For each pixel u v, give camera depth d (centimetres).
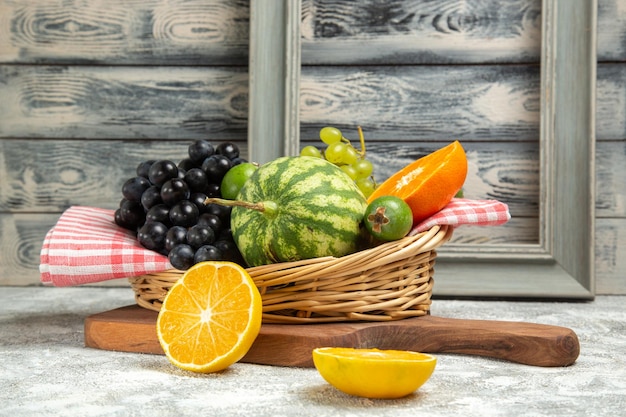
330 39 157
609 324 124
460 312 134
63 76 160
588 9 152
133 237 115
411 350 104
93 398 91
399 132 157
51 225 161
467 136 156
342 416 87
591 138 151
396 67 156
